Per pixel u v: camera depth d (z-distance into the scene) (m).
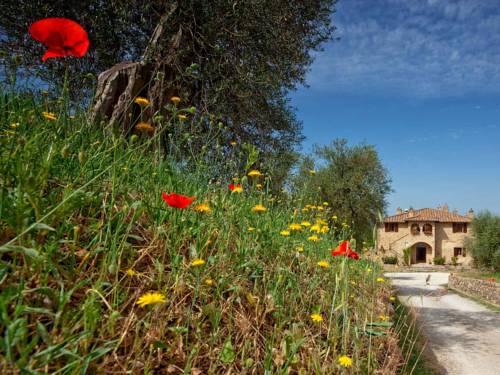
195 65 3.04
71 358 1.07
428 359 5.32
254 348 1.77
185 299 1.82
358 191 17.91
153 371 1.33
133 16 6.51
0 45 5.52
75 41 1.48
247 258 2.48
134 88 4.96
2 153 1.73
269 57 6.99
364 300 3.24
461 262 38.88
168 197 1.49
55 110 2.75
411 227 40.16
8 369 0.93
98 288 1.25
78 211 1.87
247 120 6.84
